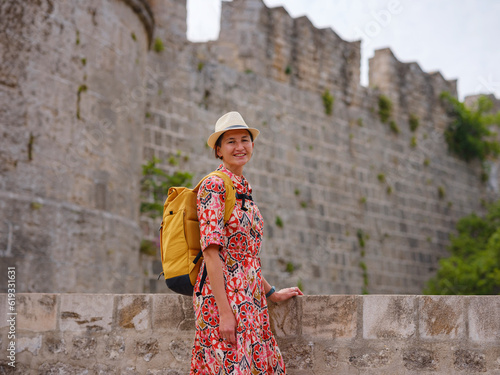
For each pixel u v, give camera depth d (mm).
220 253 3480
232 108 15172
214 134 3633
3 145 8516
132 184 11258
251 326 3447
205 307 3459
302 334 4371
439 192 19906
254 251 3631
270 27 16438
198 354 3555
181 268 3551
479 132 21391
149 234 12391
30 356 4492
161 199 12648
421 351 4266
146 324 4516
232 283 3455
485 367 4191
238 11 16125
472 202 20953
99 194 9883
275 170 15672
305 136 16594
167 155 13523
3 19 8734
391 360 4277
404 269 18078
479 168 21594
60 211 9047
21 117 8750
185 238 3596
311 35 17312
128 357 4480
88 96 9867
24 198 8602
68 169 9305
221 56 15867
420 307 4316
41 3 9203
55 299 4566
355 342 4328
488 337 4219
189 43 14609
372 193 17859
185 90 14234
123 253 10406
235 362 3330
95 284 9484
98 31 10242
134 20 11477
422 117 19969
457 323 4262
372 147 18219
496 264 16391
